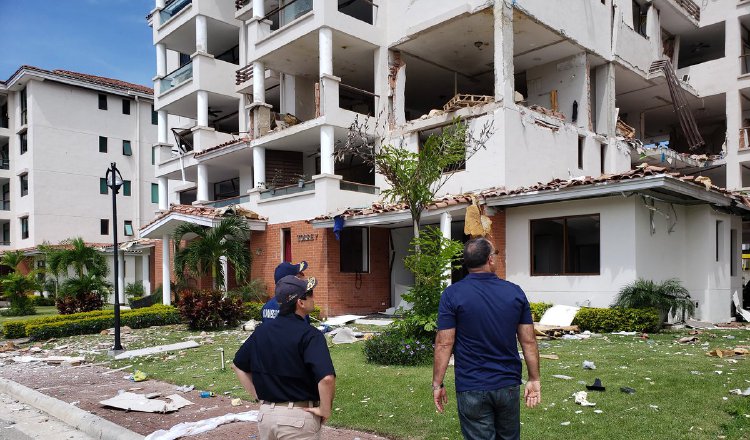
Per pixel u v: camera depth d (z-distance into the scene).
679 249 14.65
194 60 24.77
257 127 21.09
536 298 14.74
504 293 3.73
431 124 17.98
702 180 13.24
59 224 35.62
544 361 8.77
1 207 38.41
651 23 22.48
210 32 26.80
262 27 21.33
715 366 7.96
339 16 18.62
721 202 14.30
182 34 27.23
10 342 14.55
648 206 13.29
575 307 13.35
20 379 9.70
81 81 36.50
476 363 3.64
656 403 6.10
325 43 18.42
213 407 7.23
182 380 8.98
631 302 12.61
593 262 14.05
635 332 12.09
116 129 38.56
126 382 9.17
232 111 27.92
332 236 18.08
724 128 27.72
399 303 18.98
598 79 20.38
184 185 29.86
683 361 8.42
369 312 18.81
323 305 17.77
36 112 35.09
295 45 19.97
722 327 13.29
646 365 8.16
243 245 18.66
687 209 14.97
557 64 20.06
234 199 22.19
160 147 27.69
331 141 18.45
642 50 21.70
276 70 22.31
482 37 18.73
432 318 9.34
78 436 6.61
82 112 37.03
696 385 6.79
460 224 18.20
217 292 16.22
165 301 20.53
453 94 24.44
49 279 30.36
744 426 5.21
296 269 5.28
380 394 7.16
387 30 19.81
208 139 24.69
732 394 6.37
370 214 16.08
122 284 30.20
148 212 39.59
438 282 9.66
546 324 12.83
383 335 9.98
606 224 13.51
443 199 14.86
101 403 7.46
